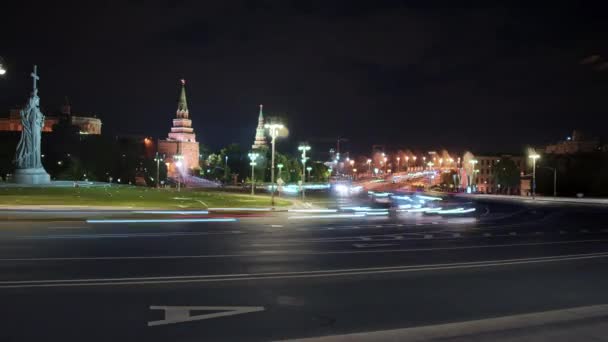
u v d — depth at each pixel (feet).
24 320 34.91
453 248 79.56
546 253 76.23
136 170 580.30
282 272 54.54
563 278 54.49
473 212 190.90
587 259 69.92
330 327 34.53
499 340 31.42
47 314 36.42
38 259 59.52
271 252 69.82
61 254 63.62
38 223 105.91
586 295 45.96
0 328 33.12
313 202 227.20
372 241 86.48
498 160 589.73
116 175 563.48
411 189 493.36
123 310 37.76
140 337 31.71
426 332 32.89
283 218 138.51
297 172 621.31
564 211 200.13
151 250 69.05
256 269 56.03
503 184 515.50
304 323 35.32
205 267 56.54
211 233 93.81
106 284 46.55
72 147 548.72
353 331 33.71
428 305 41.16
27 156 266.36
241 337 31.99
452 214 175.22
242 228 105.50
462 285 49.57
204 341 31.14
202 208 161.89
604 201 279.08
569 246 86.48
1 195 188.03
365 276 53.21
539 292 46.96
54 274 50.70
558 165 458.91
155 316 36.37
